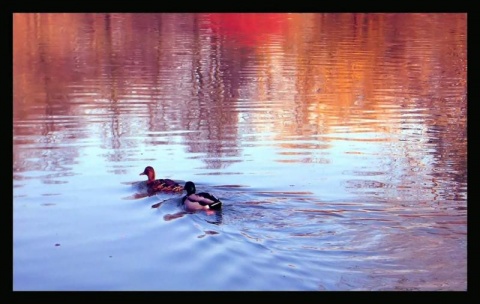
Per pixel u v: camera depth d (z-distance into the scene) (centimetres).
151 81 2736
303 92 2572
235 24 4262
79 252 1153
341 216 1317
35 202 1417
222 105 2359
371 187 1511
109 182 1567
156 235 1229
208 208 1347
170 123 2109
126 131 2008
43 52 3300
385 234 1215
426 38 3750
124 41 3641
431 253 1132
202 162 1712
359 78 2802
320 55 3319
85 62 3092
